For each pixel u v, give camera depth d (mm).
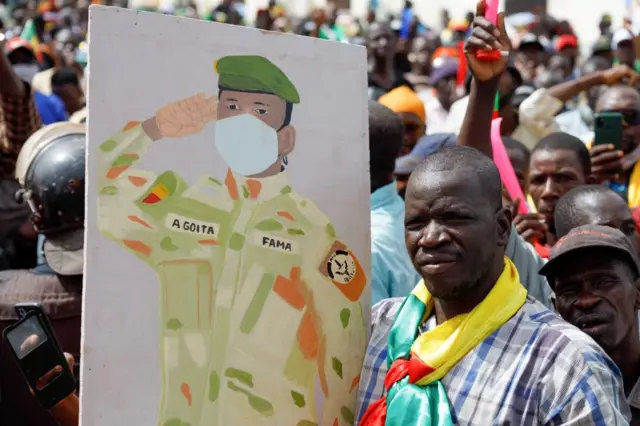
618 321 2557
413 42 11891
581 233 2592
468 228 2146
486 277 2191
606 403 2043
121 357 2154
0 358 3010
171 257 2223
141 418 2166
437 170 2182
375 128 3344
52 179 2906
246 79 2332
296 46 2406
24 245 4609
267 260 2340
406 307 2326
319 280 2414
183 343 2221
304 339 2377
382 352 2371
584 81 5816
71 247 2947
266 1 17312
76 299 2947
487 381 2121
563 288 2613
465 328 2166
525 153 4305
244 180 2320
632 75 5875
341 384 2430
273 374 2332
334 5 16547
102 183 2156
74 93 7059
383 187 3312
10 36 12094
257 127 2342
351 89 2490
